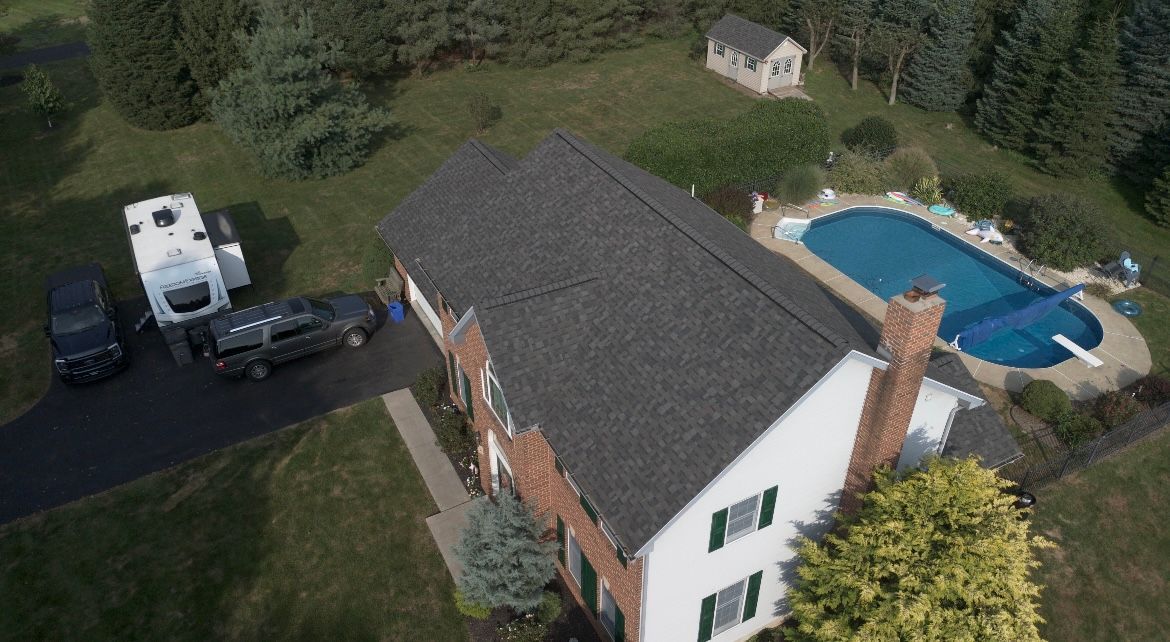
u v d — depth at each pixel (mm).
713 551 15977
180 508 21312
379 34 47875
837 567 15148
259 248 33281
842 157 38656
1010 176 39750
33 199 36688
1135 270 31109
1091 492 21922
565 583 19562
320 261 32438
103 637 18172
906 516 15367
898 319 14867
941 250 34500
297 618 18625
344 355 27000
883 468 16547
